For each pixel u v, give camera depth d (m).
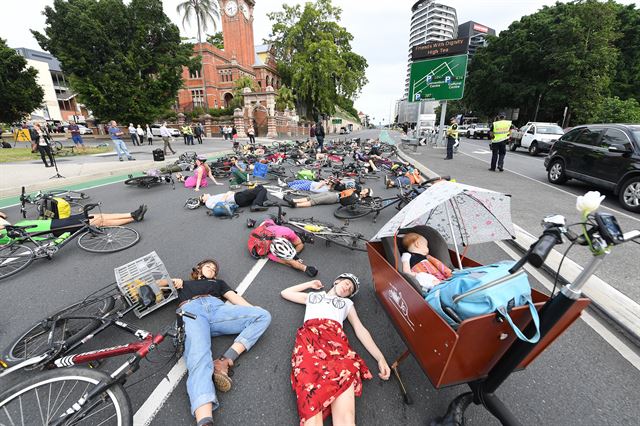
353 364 1.97
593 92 26.81
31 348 2.34
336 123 65.44
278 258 4.02
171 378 2.23
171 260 4.22
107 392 1.66
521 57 30.62
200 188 8.91
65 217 4.59
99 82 23.92
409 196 5.99
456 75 17.70
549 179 8.94
